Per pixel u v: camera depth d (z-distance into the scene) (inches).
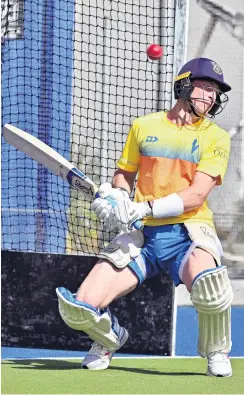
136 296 748.6
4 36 902.4
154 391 556.7
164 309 749.9
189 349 877.2
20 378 599.5
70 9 1127.0
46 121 1122.7
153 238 630.5
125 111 1162.0
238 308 1130.0
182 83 642.2
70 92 1141.1
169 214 615.2
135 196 652.7
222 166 634.2
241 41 1283.2
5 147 1124.5
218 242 638.5
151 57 709.9
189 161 631.8
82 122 1146.0
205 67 639.8
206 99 638.5
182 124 641.0
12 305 756.0
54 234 963.3
